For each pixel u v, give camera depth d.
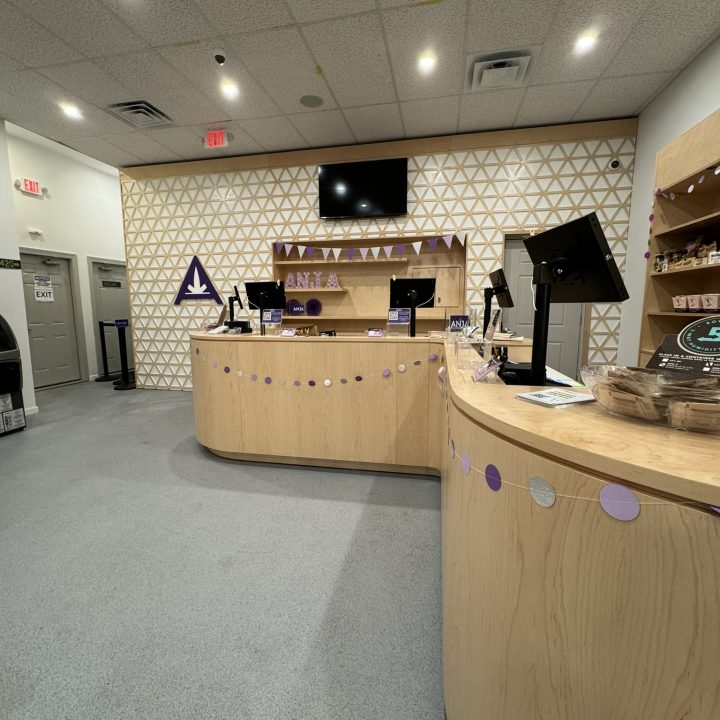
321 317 5.09
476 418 0.83
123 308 7.05
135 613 1.52
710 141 2.45
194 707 1.16
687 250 2.78
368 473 2.76
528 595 0.70
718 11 2.62
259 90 3.57
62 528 2.11
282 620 1.48
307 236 5.07
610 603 0.57
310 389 2.72
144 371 5.77
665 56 3.10
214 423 2.95
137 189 5.47
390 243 4.98
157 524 2.15
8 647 1.37
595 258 1.14
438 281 4.93
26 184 5.38
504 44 2.95
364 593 1.62
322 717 1.13
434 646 1.37
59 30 2.79
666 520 0.51
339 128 4.35
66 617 1.50
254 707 1.16
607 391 0.75
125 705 1.17
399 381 2.59
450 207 4.66
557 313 4.80
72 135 4.46
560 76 3.38
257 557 1.86
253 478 2.71
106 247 6.63
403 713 1.14
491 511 0.78
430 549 1.91
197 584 1.68
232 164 5.12
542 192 4.43
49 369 5.86
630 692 0.56
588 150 4.28
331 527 2.10
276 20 2.70
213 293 5.39
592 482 0.58
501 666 0.77
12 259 4.13
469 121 4.21
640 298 3.99
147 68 3.23
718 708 0.48
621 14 2.65
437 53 3.06
